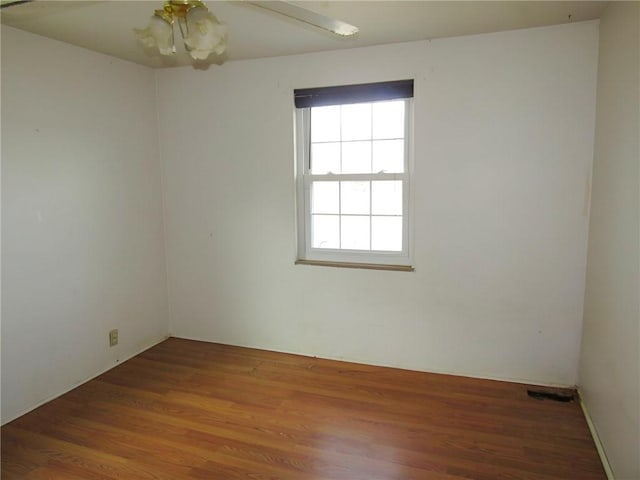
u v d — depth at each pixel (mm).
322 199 3266
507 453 2150
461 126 2777
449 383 2879
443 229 2896
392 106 3012
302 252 3367
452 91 2768
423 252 2959
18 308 2496
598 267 2322
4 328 2428
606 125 2248
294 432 2361
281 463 2105
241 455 2170
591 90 2506
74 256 2836
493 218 2783
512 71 2639
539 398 2658
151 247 3514
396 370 3090
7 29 2377
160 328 3648
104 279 3078
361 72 2941
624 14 1977
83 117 2852
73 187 2807
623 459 1813
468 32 2629
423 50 2793
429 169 2877
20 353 2518
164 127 3516
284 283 3355
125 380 2977
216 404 2660
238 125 3307
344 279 3184
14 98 2422
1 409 2432
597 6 2250
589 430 2326
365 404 2639
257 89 3217
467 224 2840
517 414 2490
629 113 1871
